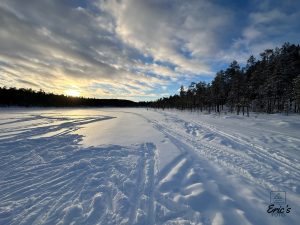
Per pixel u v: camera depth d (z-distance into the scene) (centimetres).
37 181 544
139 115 3888
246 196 439
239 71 4503
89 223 350
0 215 377
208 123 1917
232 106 4466
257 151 815
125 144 1014
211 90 5153
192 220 355
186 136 1206
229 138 1098
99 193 459
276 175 557
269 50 5372
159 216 368
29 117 3031
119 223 349
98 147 933
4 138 1169
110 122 2369
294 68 4050
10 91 7819
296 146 890
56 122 2269
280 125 1728
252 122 2006
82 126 1911
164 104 9925
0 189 495
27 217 371
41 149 911
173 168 631
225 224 341
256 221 351
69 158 768
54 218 368
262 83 4162
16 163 709
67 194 463
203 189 468
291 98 3747
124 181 527
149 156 784
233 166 636
